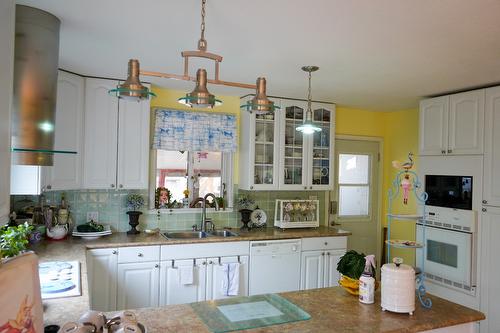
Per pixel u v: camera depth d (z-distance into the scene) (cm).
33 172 229
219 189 436
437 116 383
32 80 195
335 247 416
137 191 391
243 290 374
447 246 365
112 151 353
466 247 344
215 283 361
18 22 193
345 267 210
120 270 328
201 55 174
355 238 500
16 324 95
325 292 216
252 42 246
